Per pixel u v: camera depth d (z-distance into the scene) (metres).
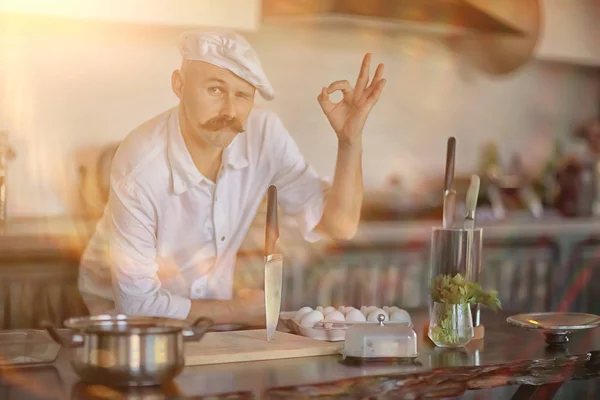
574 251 4.80
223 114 2.81
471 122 4.91
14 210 3.86
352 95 2.71
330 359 1.92
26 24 3.89
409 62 4.72
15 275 3.50
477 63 4.88
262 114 3.07
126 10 3.77
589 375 2.10
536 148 5.11
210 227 2.96
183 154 2.83
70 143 3.97
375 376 1.74
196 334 1.73
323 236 2.99
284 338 2.09
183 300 2.67
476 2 4.43
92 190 3.95
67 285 3.61
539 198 5.00
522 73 5.06
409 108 4.73
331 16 4.24
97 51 4.02
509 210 4.84
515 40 4.67
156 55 4.12
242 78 2.81
